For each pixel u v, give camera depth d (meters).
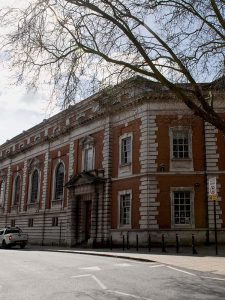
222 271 14.27
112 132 33.97
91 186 34.16
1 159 58.09
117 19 12.96
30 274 13.93
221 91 15.30
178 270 14.65
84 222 36.16
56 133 42.94
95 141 35.75
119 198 31.53
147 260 18.48
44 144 46.12
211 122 13.09
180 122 29.36
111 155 33.47
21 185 51.03
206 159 28.53
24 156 51.59
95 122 36.12
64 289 10.51
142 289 10.41
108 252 24.80
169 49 13.38
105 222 32.03
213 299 9.09
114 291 10.11
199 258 18.97
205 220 27.61
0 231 37.25
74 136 39.66
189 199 28.38
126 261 18.77
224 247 25.66
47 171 44.41
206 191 28.06
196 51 14.06
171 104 29.83
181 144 29.41
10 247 35.88
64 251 27.97
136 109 29.69
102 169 33.53
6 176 56.38
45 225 42.88
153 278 12.55
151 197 28.61
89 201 36.19
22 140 54.34
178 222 28.11
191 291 10.14
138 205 29.39
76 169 38.34
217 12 13.02
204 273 13.81
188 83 14.05
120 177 31.83
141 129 30.34
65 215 39.19
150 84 14.62
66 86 13.05
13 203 52.75
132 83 14.19
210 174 28.23
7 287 10.98
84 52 13.11
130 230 29.61
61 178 41.84
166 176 28.77
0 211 55.91
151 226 28.12
